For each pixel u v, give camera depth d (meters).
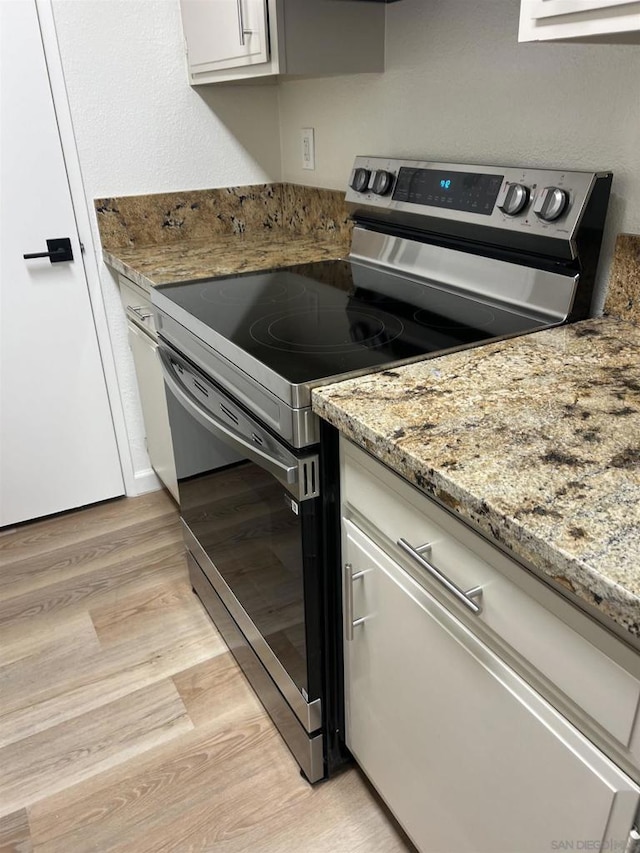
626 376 0.93
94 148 1.92
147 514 2.29
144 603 1.86
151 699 1.54
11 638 1.74
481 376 0.95
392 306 1.32
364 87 1.70
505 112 1.30
